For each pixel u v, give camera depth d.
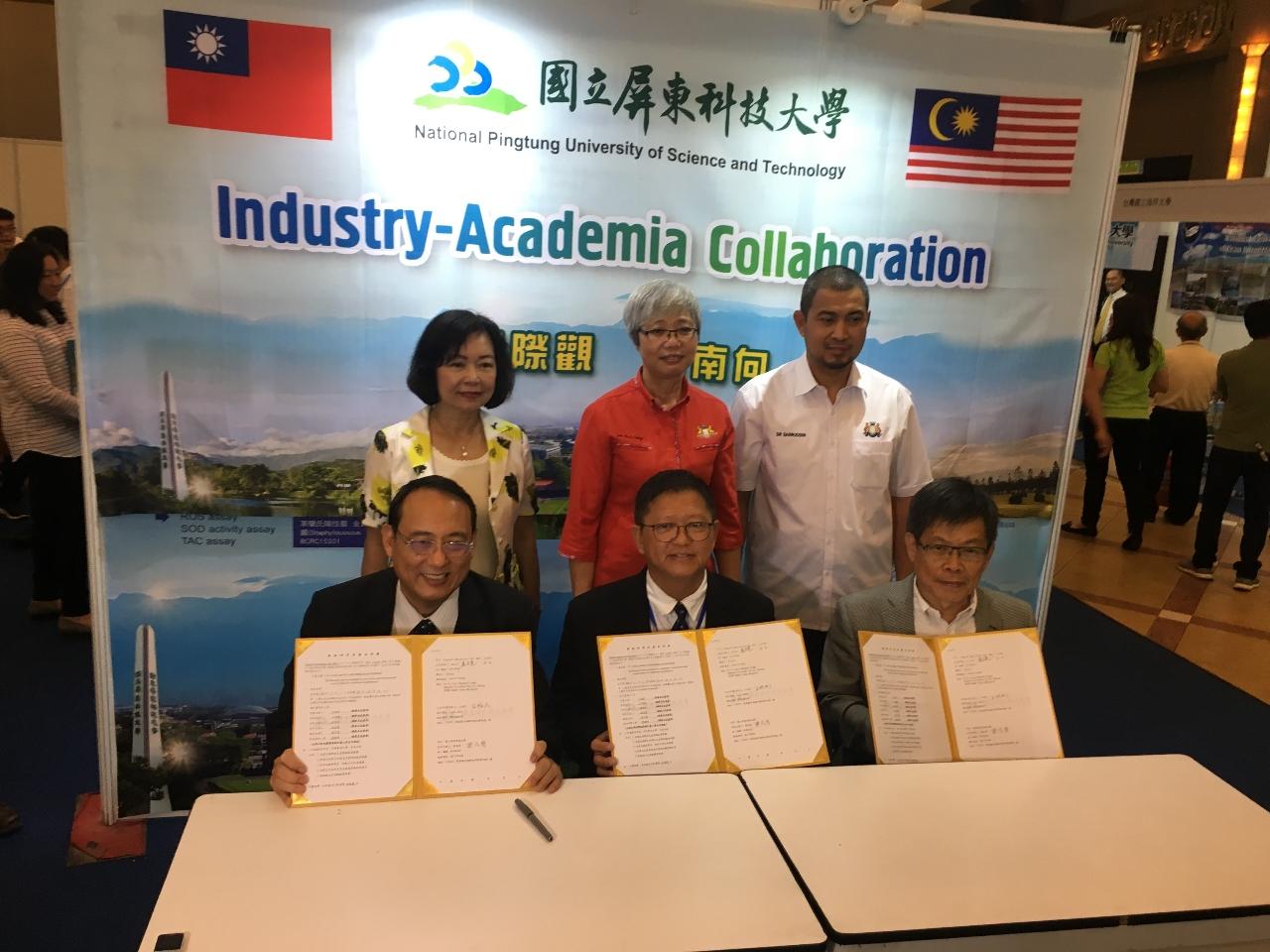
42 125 6.61
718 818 1.32
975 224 2.40
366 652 1.36
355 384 2.16
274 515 2.18
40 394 3.09
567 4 2.07
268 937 1.04
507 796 1.35
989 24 2.28
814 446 2.24
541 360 2.25
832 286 2.09
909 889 1.19
